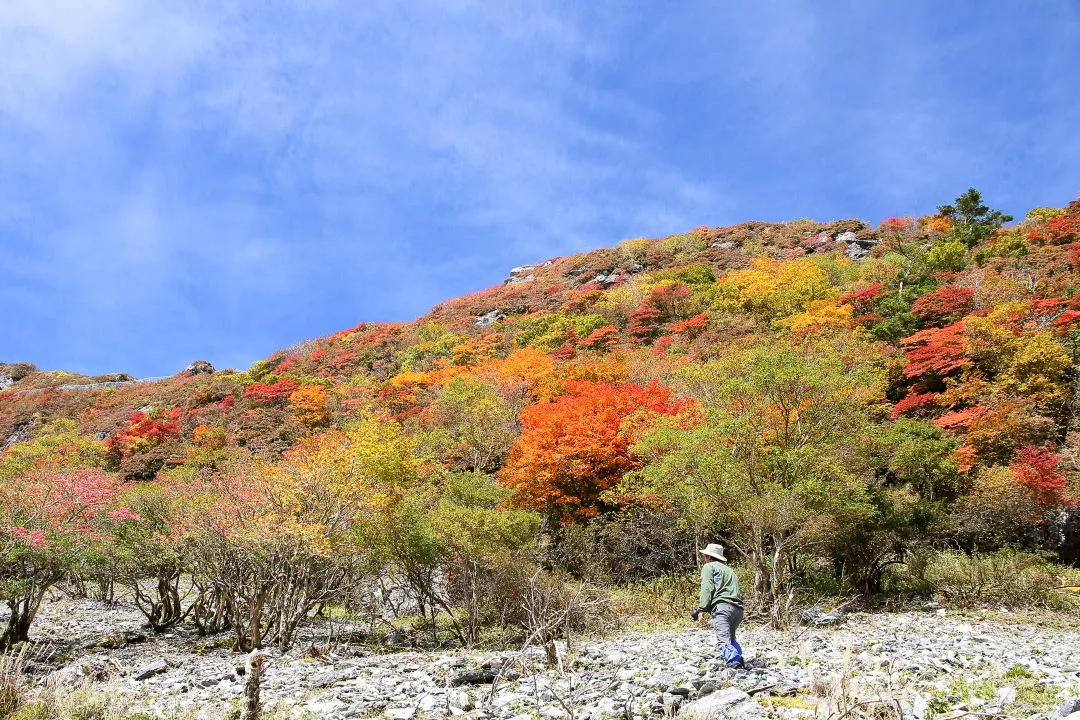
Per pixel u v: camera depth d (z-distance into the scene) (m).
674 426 16.77
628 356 39.72
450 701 6.38
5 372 80.50
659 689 6.30
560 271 75.19
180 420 46.31
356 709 6.36
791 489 13.68
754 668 6.86
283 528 11.49
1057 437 23.08
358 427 18.55
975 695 5.62
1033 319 30.31
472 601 12.53
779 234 70.31
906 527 16.16
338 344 64.12
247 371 59.66
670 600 14.57
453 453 29.77
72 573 14.43
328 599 14.11
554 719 5.61
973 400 25.27
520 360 41.47
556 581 13.03
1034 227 47.62
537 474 20.70
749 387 15.48
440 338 58.00
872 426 16.77
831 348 29.42
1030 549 18.53
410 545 13.60
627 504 18.33
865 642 9.06
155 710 6.63
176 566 14.68
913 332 34.91
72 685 7.57
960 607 13.79
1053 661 7.40
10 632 12.14
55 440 45.66
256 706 5.28
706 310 46.50
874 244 60.78
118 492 15.27
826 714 4.77
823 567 17.44
